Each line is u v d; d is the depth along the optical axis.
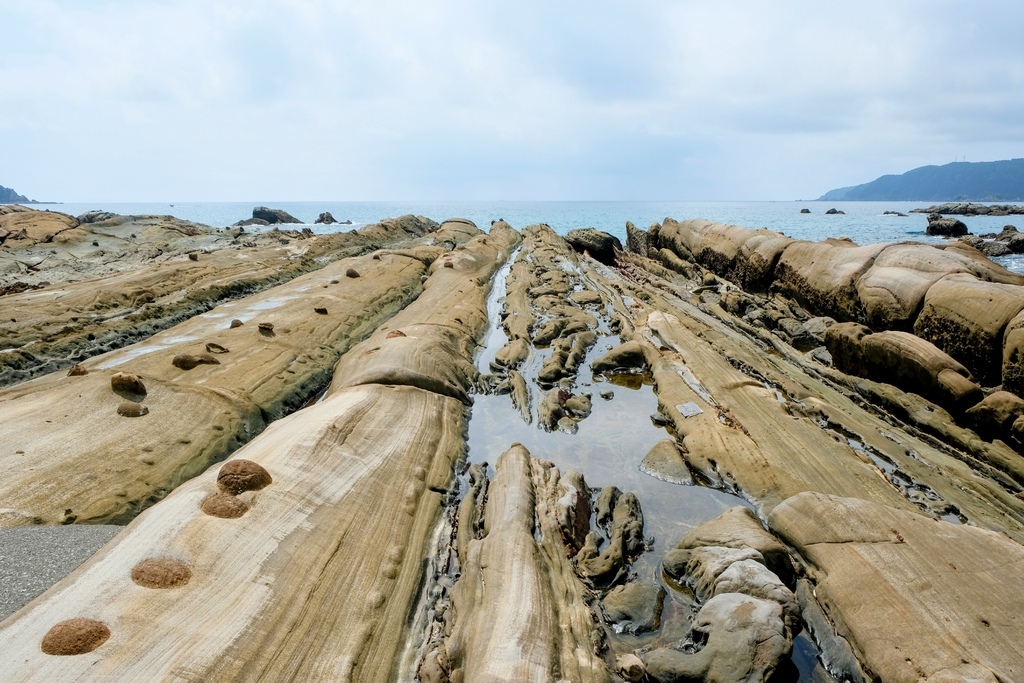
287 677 5.55
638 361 15.86
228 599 6.14
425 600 7.38
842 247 20.48
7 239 32.50
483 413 13.27
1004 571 6.80
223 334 15.52
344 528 7.78
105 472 9.12
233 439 10.98
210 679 5.21
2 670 4.98
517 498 8.74
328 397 12.45
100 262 30.16
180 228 42.75
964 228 51.69
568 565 7.80
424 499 9.18
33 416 10.27
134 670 5.11
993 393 11.91
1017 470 10.53
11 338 14.55
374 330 18.27
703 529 8.23
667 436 12.12
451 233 41.53
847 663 6.27
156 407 11.12
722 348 16.80
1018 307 12.72
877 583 6.79
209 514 7.19
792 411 12.55
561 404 13.23
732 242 27.12
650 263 33.12
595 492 9.98
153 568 6.21
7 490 8.24
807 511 8.20
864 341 14.82
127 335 16.30
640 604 7.19
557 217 100.88
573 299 22.66
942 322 14.51
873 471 9.97
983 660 5.68
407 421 11.06
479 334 18.45
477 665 5.79
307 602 6.48
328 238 33.88
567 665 5.97
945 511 9.31
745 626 6.35
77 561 6.92
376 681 5.93
